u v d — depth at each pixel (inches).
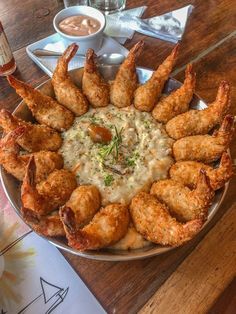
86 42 15.3
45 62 15.5
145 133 13.1
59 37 16.5
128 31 17.0
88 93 13.8
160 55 16.3
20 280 10.5
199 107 13.6
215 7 18.4
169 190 11.2
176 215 11.0
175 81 14.1
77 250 9.5
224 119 11.9
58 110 13.3
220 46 16.6
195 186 11.3
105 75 14.6
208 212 10.6
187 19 17.8
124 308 9.9
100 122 13.5
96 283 10.3
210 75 15.5
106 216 10.4
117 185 11.7
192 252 10.8
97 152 12.6
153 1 18.8
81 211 10.9
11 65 15.2
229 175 10.5
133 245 10.4
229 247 10.9
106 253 9.8
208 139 12.3
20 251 11.0
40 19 17.9
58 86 13.6
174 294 10.1
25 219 9.5
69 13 16.2
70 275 10.6
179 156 12.6
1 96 14.7
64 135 13.3
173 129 13.1
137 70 14.4
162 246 10.0
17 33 17.2
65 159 12.6
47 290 10.3
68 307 10.0
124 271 10.5
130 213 11.1
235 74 15.5
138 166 12.2
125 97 13.8
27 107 13.2
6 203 12.1
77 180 12.1
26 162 11.4
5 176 11.1
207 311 9.9
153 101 13.8
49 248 11.1
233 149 12.9
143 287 10.2
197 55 16.2
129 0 18.9
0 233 11.4
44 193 11.1
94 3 18.3
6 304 10.1
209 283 10.3
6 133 12.3
